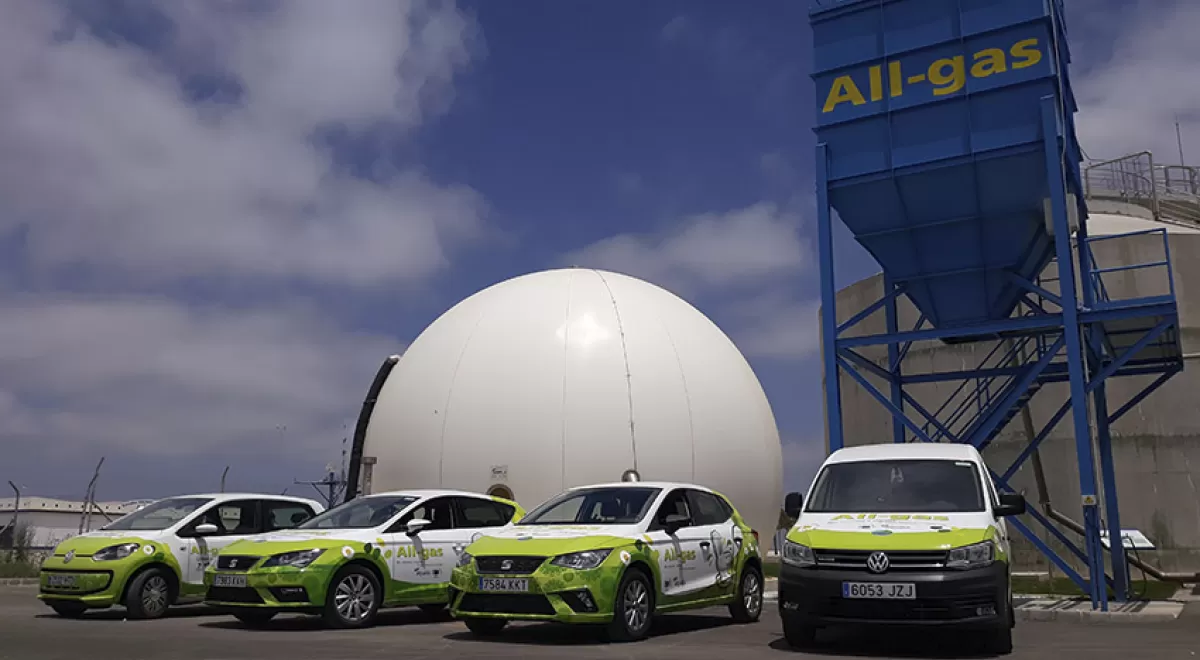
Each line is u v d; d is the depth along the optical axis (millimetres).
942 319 15000
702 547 9539
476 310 20234
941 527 7457
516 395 18047
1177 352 14703
